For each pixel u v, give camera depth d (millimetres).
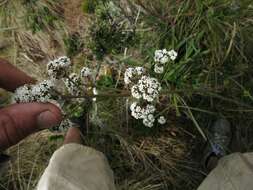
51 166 208
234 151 269
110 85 281
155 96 183
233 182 216
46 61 315
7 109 165
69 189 198
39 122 170
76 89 196
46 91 176
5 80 209
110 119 280
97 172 220
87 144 280
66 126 217
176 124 278
